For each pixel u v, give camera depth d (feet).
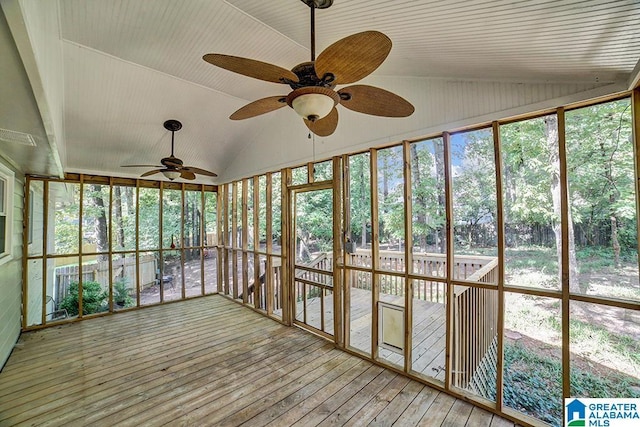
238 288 20.72
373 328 10.43
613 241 10.69
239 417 7.51
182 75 11.60
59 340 12.46
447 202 8.68
